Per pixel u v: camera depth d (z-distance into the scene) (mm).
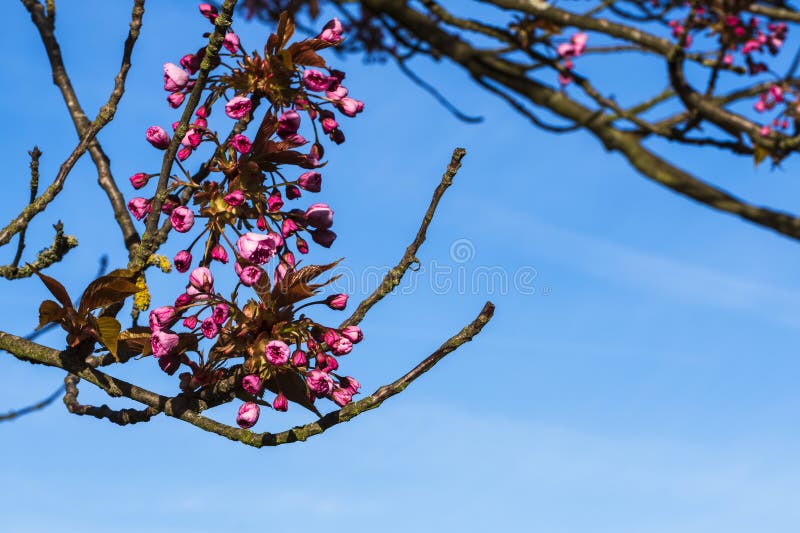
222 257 3059
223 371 3082
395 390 3086
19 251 3074
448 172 3150
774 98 2732
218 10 3082
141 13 3322
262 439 3020
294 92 3029
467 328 3129
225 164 3061
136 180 3174
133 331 3164
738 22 2883
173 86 3094
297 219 3123
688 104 2279
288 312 2953
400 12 2188
